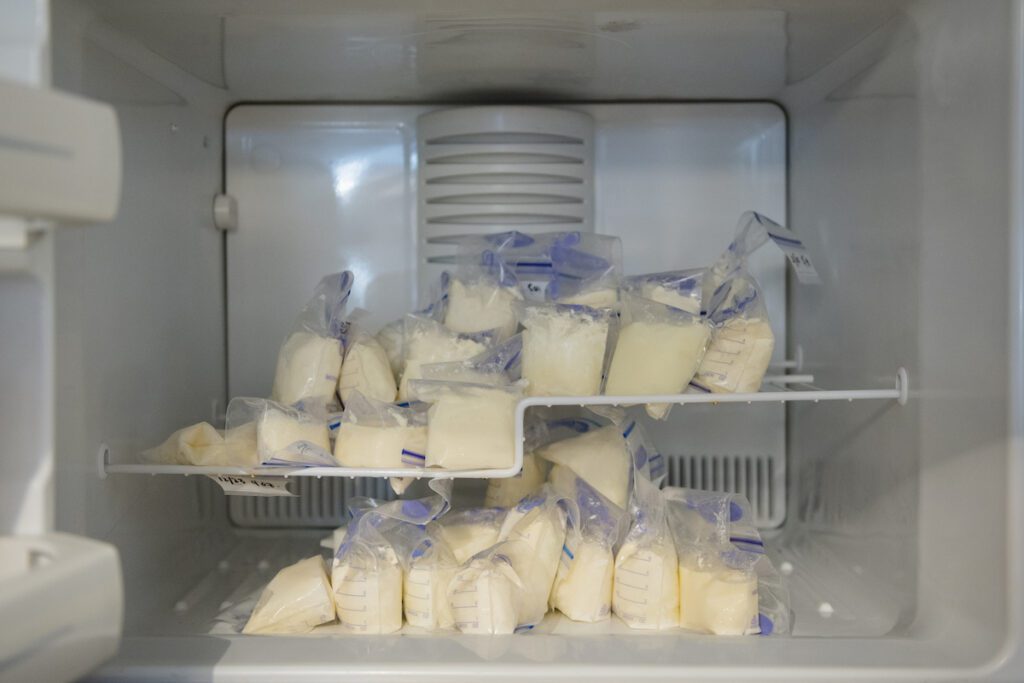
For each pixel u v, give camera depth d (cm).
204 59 100
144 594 96
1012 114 73
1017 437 73
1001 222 74
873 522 98
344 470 85
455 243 119
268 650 79
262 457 87
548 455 100
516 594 88
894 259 93
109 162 54
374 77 111
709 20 87
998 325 75
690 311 97
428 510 92
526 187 118
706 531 93
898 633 86
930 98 85
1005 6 73
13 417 67
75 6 75
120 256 89
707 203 127
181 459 90
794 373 125
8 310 67
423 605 88
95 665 59
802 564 115
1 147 47
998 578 75
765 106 126
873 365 99
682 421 129
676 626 90
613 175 126
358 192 126
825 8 83
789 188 127
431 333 100
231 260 126
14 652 51
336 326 101
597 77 112
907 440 90
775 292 127
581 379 92
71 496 77
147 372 97
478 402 87
